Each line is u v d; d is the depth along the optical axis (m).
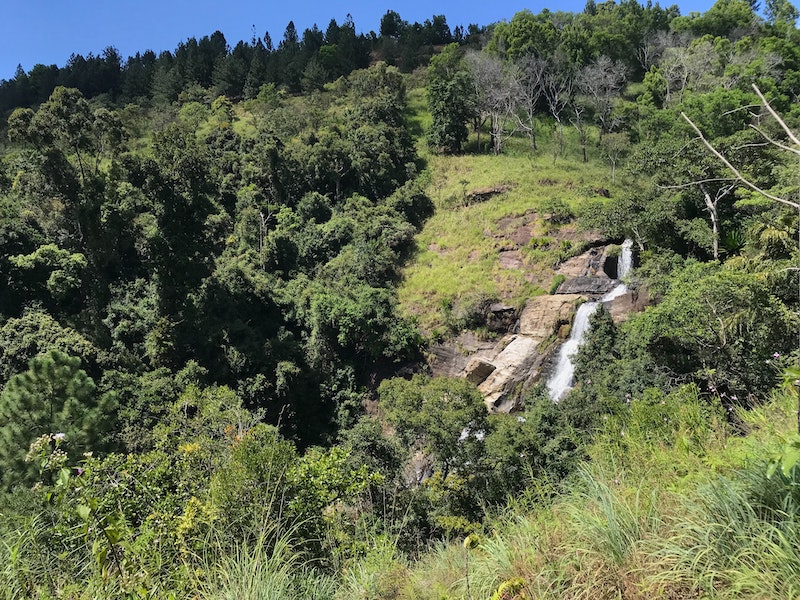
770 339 12.41
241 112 75.75
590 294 31.42
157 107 79.81
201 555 4.92
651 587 2.96
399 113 59.38
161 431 15.84
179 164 30.66
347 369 32.66
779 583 2.64
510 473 14.42
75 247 32.59
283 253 40.59
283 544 4.60
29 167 30.61
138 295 33.84
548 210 38.38
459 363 31.77
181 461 8.77
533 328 31.22
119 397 24.55
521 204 40.84
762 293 12.56
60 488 4.18
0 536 4.22
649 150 29.17
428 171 52.38
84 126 28.56
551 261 34.38
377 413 30.86
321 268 39.62
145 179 30.34
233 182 49.16
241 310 34.28
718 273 14.66
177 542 5.11
